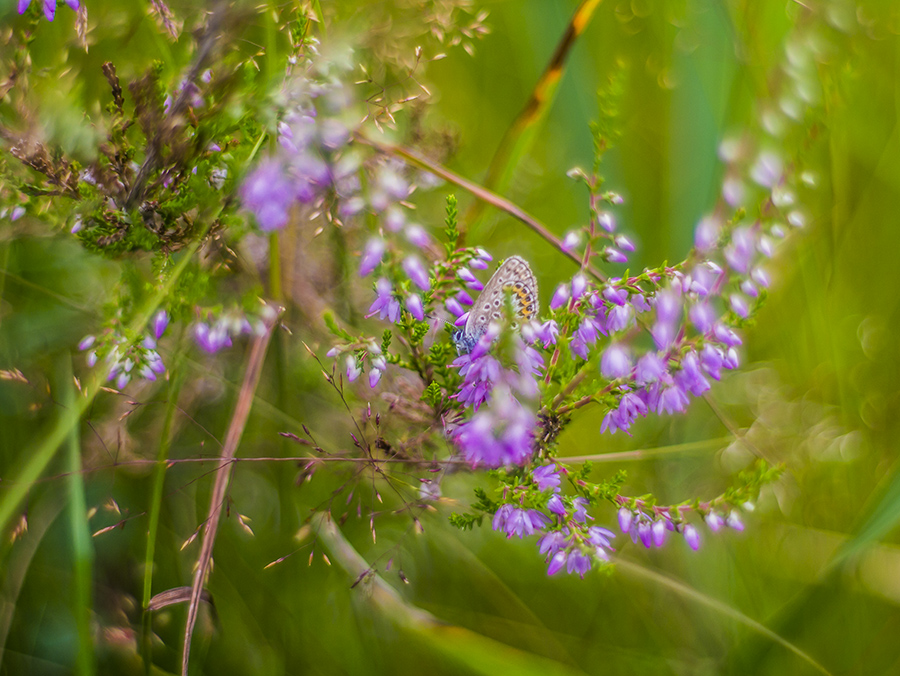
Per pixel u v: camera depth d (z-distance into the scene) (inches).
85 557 10.4
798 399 12.7
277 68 10.4
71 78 10.6
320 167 9.7
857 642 12.0
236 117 10.2
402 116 11.4
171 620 11.6
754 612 12.1
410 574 12.1
